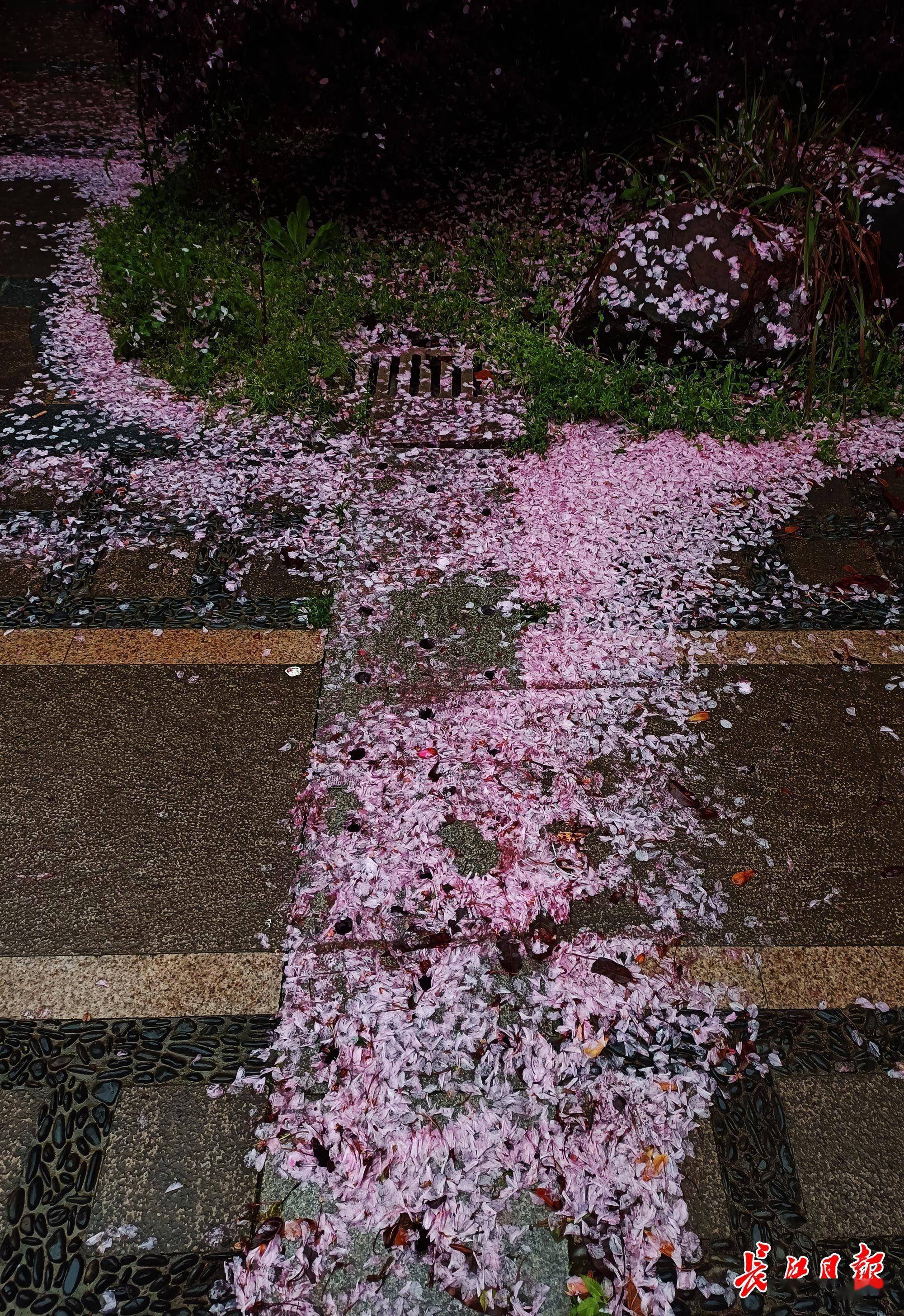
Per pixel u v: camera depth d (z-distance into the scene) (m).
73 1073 2.17
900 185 4.64
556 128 5.98
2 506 3.90
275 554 3.69
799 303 4.43
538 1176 2.01
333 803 2.76
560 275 5.42
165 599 3.48
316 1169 2.02
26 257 5.72
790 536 3.81
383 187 5.99
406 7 4.96
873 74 5.34
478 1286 1.86
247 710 3.05
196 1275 1.88
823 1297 1.86
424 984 2.34
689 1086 2.17
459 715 3.04
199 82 5.27
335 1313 1.83
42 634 3.31
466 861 2.62
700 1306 1.85
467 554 3.70
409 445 4.27
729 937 2.47
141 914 2.48
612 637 3.33
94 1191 1.99
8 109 7.87
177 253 5.32
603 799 2.79
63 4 9.89
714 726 3.02
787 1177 2.03
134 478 4.06
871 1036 2.27
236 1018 2.28
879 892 2.57
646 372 4.52
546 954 2.42
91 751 2.90
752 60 5.28
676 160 5.35
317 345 4.70
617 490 4.00
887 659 3.26
